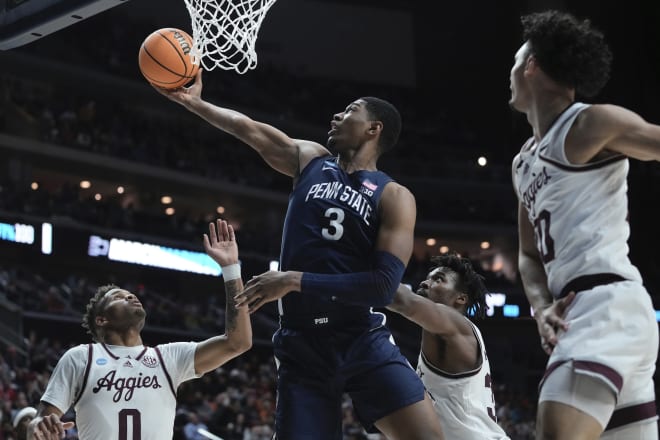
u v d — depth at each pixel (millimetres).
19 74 22406
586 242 2416
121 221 21906
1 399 13289
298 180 3340
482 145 29469
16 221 19703
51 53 22625
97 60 23562
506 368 23516
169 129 25094
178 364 4059
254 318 22141
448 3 29422
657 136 2334
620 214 2451
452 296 4207
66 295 20172
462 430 3826
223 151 25812
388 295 2996
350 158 3307
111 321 4062
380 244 3080
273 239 25016
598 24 25656
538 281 2670
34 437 3613
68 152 22078
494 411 3961
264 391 17812
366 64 28938
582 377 2303
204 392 16859
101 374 3941
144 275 22562
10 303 17969
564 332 2383
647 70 26578
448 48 29656
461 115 29766
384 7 29312
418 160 28266
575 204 2443
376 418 3080
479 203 28297
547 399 2344
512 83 2684
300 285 2910
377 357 3070
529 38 2611
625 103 26406
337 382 3088
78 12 4371
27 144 21375
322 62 28484
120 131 23672
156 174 23562
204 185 24406
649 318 2385
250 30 3934
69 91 23547
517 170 2664
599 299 2367
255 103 25953
